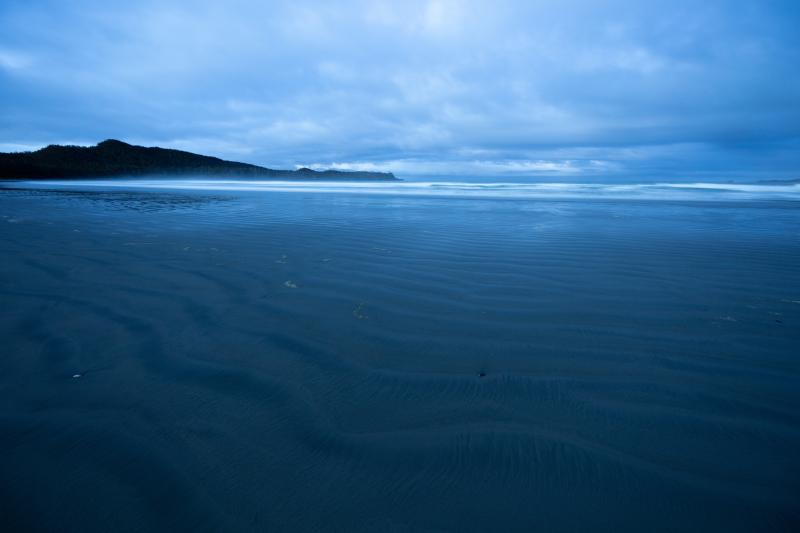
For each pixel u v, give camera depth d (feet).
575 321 9.05
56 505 4.11
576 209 33.55
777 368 6.93
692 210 32.50
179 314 9.39
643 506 4.09
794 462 4.70
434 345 7.84
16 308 9.64
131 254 15.46
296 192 58.44
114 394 6.10
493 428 5.31
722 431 5.26
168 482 4.38
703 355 7.42
